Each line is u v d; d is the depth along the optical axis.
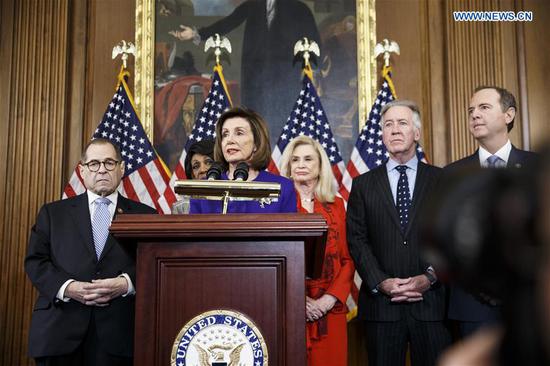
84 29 5.36
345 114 5.27
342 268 3.61
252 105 5.29
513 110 3.45
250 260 2.02
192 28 5.38
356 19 5.38
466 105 5.27
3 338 4.79
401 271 3.33
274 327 1.99
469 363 0.44
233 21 5.40
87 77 5.30
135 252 2.30
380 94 5.01
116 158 3.31
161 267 2.02
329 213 3.73
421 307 3.28
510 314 0.44
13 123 5.14
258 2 5.41
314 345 3.50
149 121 5.20
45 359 2.94
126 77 5.27
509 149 3.44
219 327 1.99
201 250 2.02
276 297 2.00
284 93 5.30
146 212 3.35
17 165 5.07
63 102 5.19
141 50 5.27
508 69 5.31
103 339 2.91
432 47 5.36
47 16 5.33
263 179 2.87
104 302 2.90
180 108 5.27
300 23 5.39
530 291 0.43
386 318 3.29
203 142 4.11
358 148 4.88
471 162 3.47
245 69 5.33
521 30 5.35
